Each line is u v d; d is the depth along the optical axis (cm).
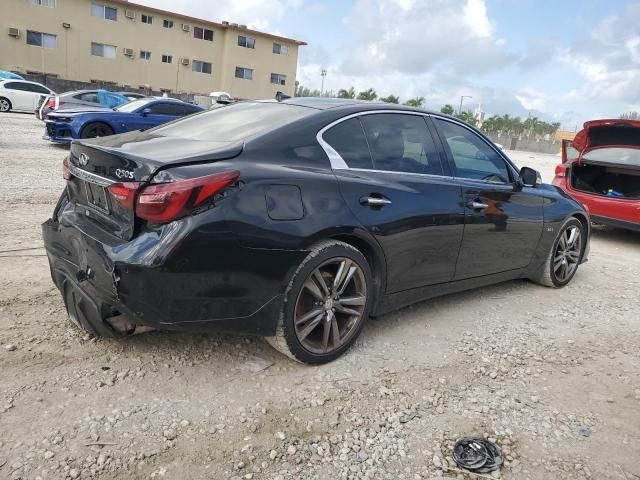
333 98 379
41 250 477
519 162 2433
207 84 4531
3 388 267
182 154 270
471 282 412
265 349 331
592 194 741
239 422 258
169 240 250
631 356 364
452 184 375
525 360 346
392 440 255
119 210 269
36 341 315
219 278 263
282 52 4772
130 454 230
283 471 229
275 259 277
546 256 479
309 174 295
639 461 251
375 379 307
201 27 4372
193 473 223
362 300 326
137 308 257
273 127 307
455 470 237
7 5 3556
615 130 729
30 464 219
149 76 4216
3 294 376
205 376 295
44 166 945
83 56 3894
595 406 296
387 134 351
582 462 248
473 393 301
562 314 436
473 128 419
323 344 315
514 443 259
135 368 296
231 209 262
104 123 1177
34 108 2333
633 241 783
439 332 379
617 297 493
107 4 3909
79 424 246
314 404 278
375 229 318
